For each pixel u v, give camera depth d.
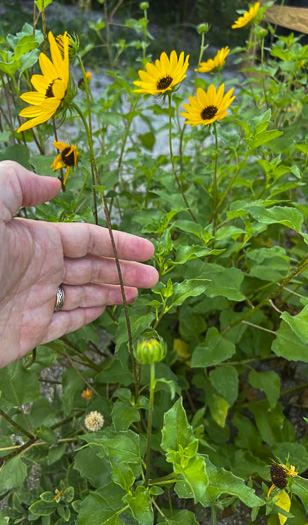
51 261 0.24
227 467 0.29
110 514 0.20
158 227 0.26
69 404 0.30
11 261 0.22
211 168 0.37
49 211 0.28
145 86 0.27
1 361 0.25
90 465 0.25
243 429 0.31
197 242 0.32
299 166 0.37
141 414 0.30
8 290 0.23
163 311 0.23
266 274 0.29
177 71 0.26
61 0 1.08
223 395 0.29
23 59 0.28
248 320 0.32
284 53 0.39
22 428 0.27
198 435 0.27
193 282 0.22
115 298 0.27
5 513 0.28
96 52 0.94
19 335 0.25
